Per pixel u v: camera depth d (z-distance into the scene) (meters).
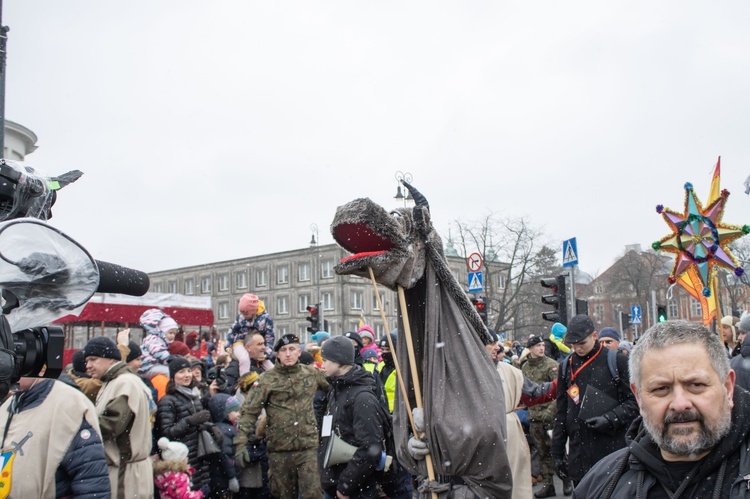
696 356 1.96
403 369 3.91
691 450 1.93
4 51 4.29
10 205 2.11
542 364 9.37
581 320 5.84
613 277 53.16
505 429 3.54
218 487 6.82
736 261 6.55
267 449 6.65
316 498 6.44
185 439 6.40
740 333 7.64
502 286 48.19
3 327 1.97
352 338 8.95
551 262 39.84
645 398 2.02
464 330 3.73
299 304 60.44
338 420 5.37
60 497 3.69
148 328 8.15
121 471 5.02
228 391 8.09
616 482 2.16
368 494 5.32
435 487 3.54
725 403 1.96
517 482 5.95
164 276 70.94
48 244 2.06
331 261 58.97
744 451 1.94
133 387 5.07
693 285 6.74
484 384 3.59
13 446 3.60
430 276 3.80
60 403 3.72
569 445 5.94
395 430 3.89
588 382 5.80
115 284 2.30
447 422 3.51
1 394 1.98
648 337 2.07
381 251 3.52
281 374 6.67
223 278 66.50
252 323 9.15
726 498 1.91
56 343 2.14
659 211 6.90
